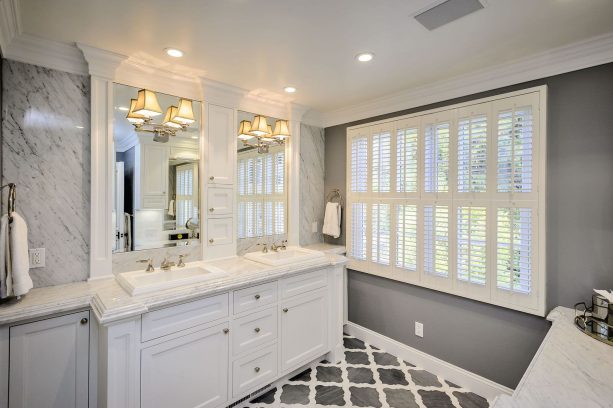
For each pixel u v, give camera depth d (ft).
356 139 10.55
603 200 6.14
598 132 6.19
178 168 8.16
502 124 7.20
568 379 3.89
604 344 4.84
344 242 11.28
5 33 5.39
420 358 8.96
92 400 6.04
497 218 7.26
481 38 5.99
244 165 9.53
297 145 10.76
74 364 5.88
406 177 9.11
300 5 4.98
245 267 7.88
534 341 6.92
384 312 9.96
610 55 5.97
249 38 6.05
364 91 9.07
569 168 6.51
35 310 5.35
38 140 6.22
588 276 6.30
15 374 5.36
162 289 6.03
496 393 7.47
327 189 11.77
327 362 9.24
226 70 7.59
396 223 9.37
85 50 6.32
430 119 8.55
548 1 4.81
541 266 6.64
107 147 6.90
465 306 8.04
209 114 8.54
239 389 7.04
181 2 4.89
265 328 7.55
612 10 5.03
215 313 6.62
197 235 8.48
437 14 5.20
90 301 5.87
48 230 6.34
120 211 7.26
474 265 7.65
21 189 6.07
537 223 6.68
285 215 10.69
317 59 6.95
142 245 7.61
